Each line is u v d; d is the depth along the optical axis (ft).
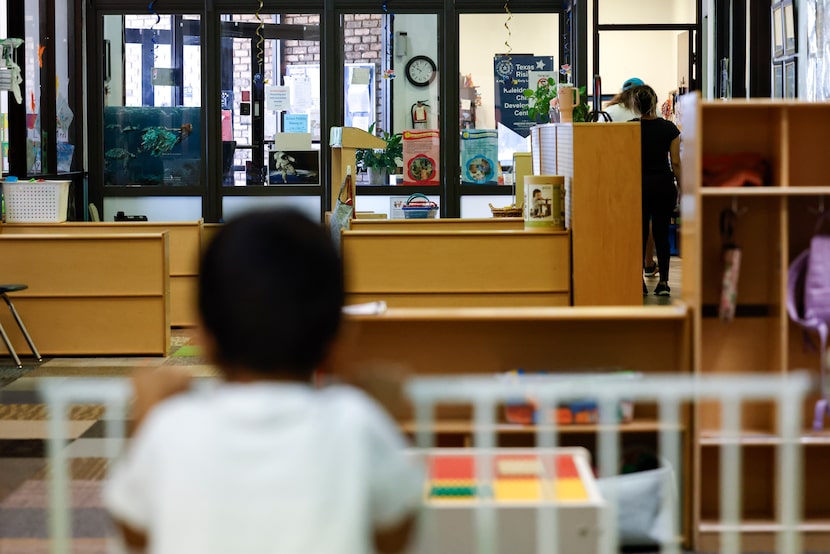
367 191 50.96
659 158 37.83
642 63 52.08
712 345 16.84
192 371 28.19
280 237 5.68
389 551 5.79
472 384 10.30
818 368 16.84
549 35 51.01
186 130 50.62
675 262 51.98
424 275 27.43
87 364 29.43
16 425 22.25
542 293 27.25
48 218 33.99
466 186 51.11
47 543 15.48
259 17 50.31
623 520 15.06
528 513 13.09
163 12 49.90
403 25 50.60
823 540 15.62
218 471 5.40
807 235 16.84
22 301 30.48
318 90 50.83
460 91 51.01
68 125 48.01
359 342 16.63
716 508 16.46
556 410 15.90
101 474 18.74
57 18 46.34
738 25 45.78
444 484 13.87
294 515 5.36
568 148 26.35
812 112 16.70
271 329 5.52
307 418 5.50
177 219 50.90
